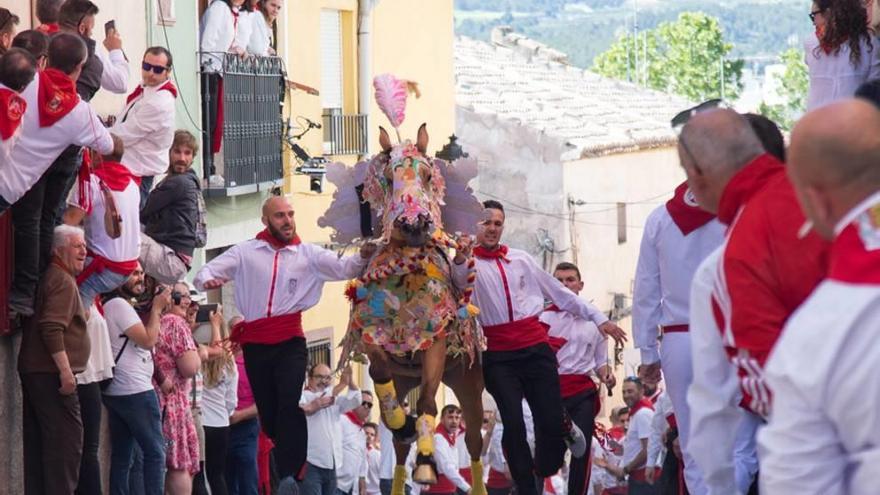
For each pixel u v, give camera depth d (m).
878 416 5.80
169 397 17.14
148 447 16.39
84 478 15.26
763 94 103.19
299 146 31.02
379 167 14.87
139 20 23.78
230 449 19.09
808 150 6.01
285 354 15.84
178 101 25.72
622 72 104.12
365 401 23.20
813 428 5.95
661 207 12.70
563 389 17.83
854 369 5.81
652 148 49.75
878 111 6.02
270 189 29.89
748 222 7.61
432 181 14.70
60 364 14.30
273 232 15.87
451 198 14.91
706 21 105.12
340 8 33.34
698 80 103.00
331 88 33.59
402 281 14.63
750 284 7.53
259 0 28.80
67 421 14.49
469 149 45.25
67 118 13.84
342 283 33.44
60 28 16.23
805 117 6.09
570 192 45.12
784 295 7.51
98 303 16.19
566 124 47.00
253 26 28.25
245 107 27.98
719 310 7.80
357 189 15.19
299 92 31.83
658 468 20.88
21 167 13.69
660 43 104.94
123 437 16.48
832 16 12.90
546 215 44.84
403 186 14.48
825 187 6.02
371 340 14.62
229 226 27.94
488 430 23.00
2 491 15.02
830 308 5.88
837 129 5.95
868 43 12.91
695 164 7.95
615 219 47.69
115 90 17.66
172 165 18.59
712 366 8.05
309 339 32.06
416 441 14.95
